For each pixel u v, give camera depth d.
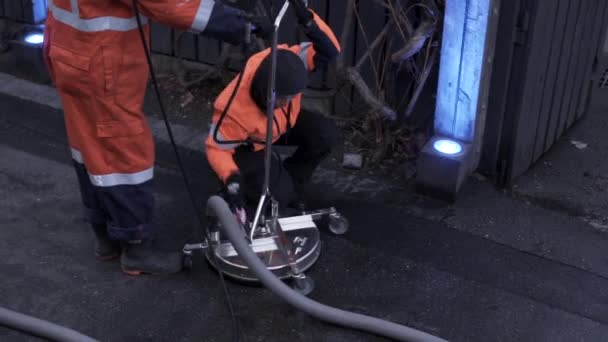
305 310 2.89
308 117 3.44
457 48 3.62
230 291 3.19
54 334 2.83
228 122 3.00
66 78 2.77
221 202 2.94
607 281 3.29
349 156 4.18
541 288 3.23
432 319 3.04
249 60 3.10
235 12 2.71
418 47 3.82
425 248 3.48
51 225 3.65
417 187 3.88
